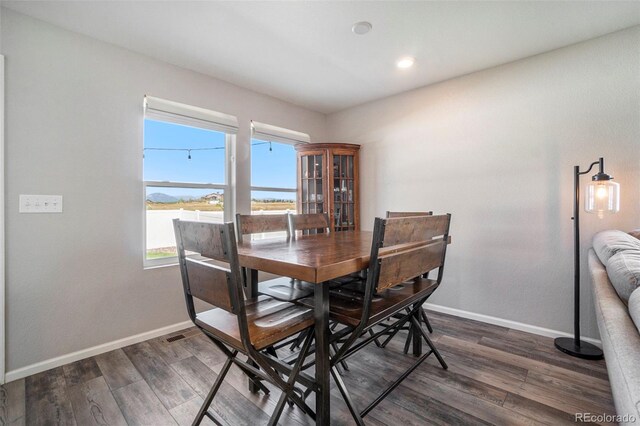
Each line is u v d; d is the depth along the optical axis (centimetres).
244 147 306
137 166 235
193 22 199
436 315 286
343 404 158
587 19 196
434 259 167
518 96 250
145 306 238
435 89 297
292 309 142
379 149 342
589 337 221
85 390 170
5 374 179
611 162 213
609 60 213
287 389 118
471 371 187
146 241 247
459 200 282
